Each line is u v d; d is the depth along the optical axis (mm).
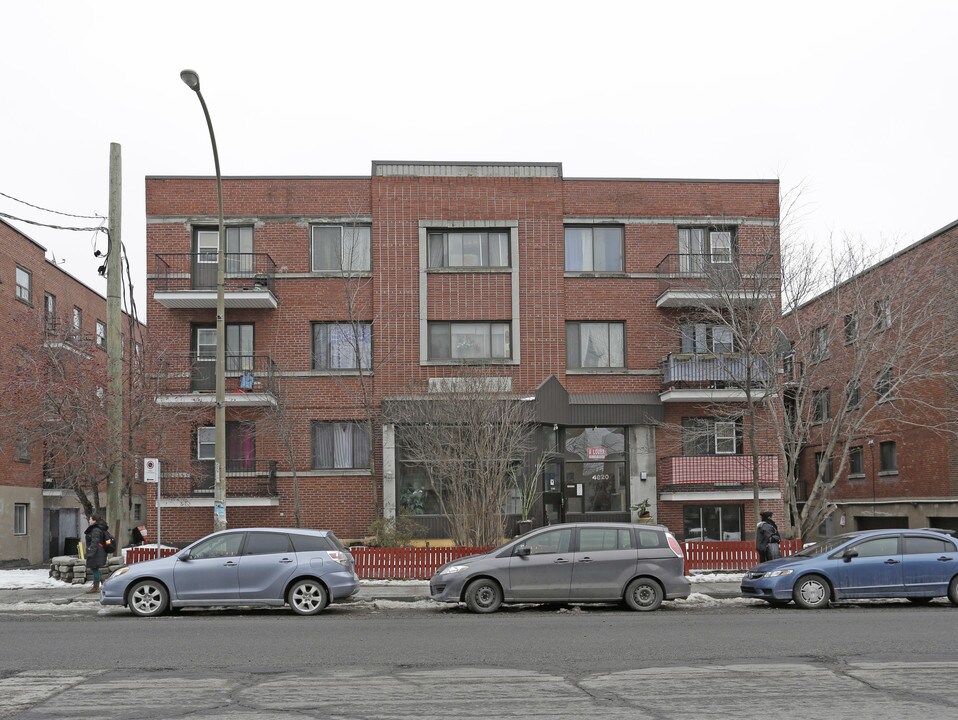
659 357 27906
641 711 7770
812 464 40188
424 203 27797
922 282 24141
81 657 10695
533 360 27406
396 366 27219
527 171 28156
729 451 27984
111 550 19328
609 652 10914
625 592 15805
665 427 27562
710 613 15445
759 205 28453
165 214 27469
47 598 17859
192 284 27141
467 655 10750
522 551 15875
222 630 13188
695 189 28438
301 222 27672
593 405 27359
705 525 27578
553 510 26797
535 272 27781
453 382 24938
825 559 16312
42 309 32906
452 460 23438
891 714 7633
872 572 16234
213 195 27625
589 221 28141
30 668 9984
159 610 15305
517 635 12438
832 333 23156
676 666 9930
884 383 24438
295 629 13281
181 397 25859
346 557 15953
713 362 26562
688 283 27359
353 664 10180
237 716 7648
